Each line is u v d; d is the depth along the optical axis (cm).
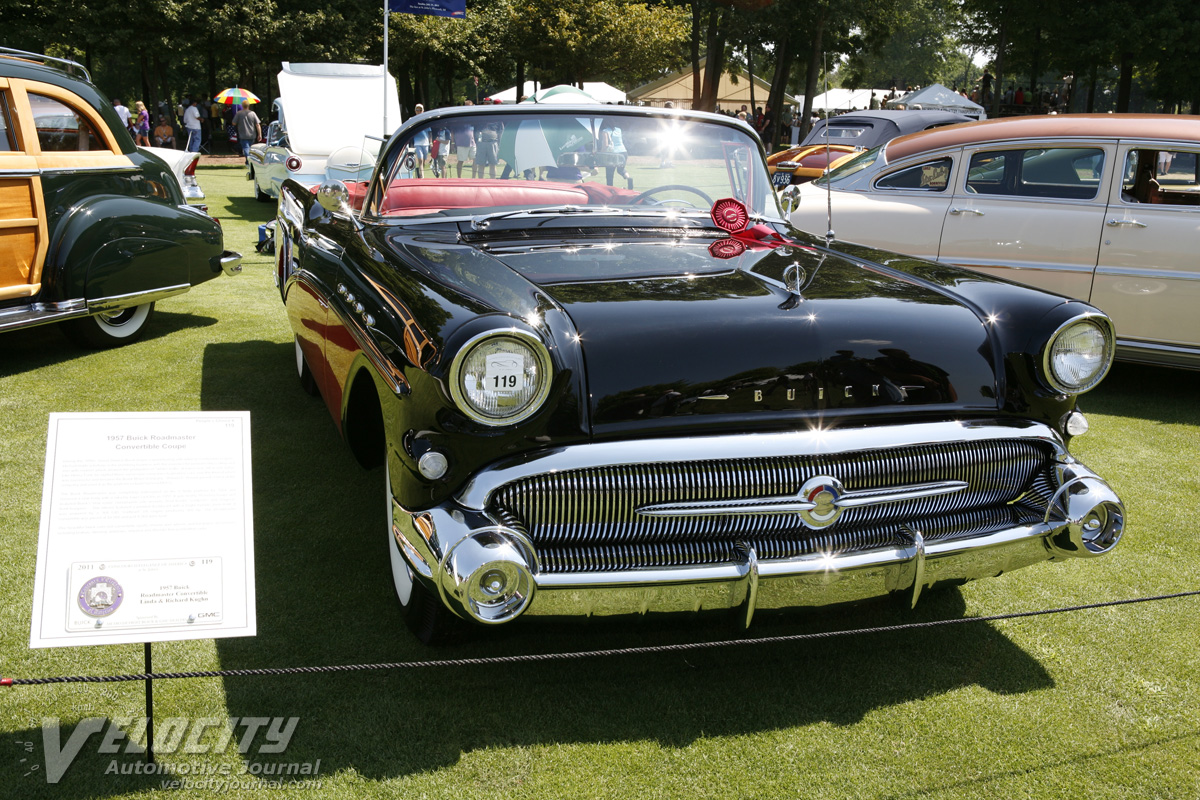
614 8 3122
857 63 3097
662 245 295
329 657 252
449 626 249
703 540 218
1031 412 245
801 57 3241
